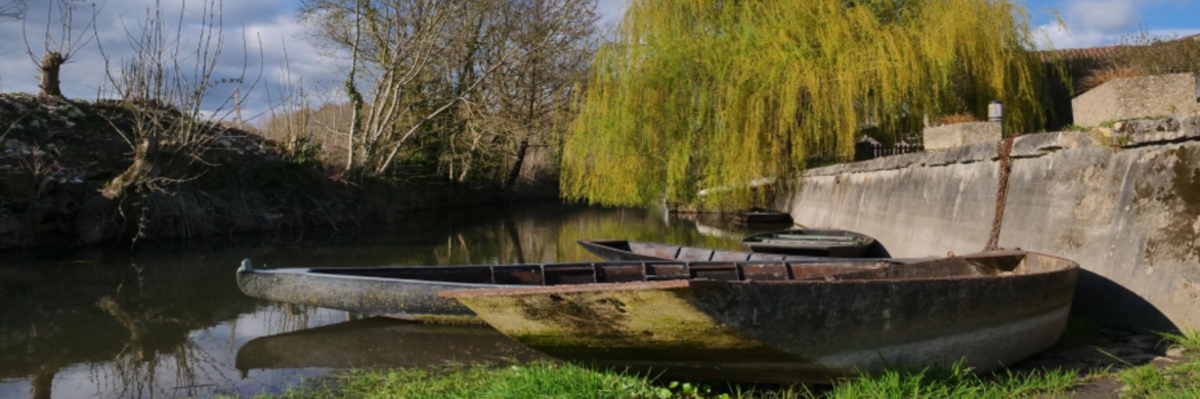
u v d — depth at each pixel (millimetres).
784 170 16266
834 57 13891
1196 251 4602
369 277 6629
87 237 12930
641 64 15867
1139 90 9938
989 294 4117
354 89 21188
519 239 15984
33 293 8695
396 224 20953
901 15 14766
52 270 10523
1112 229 5395
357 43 21078
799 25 14352
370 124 21609
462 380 4629
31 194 12328
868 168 12211
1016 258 5848
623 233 17172
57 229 12828
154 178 12672
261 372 5324
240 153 17547
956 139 9828
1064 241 5945
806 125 14273
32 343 6246
